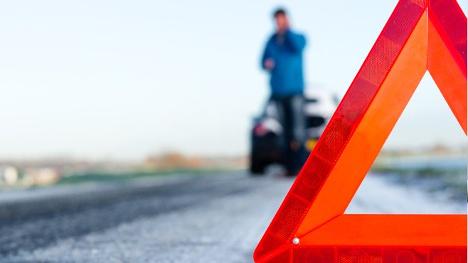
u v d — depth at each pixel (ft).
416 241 6.28
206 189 30.07
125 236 13.41
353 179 6.26
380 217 6.32
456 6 6.23
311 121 36.27
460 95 6.32
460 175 28.25
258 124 39.91
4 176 34.35
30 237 13.48
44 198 25.43
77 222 16.33
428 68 6.28
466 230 6.28
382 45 6.13
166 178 47.06
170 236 13.35
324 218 6.25
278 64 33.42
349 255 6.25
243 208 19.79
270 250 6.24
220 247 11.75
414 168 36.40
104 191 29.89
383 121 6.20
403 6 6.15
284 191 27.30
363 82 6.13
